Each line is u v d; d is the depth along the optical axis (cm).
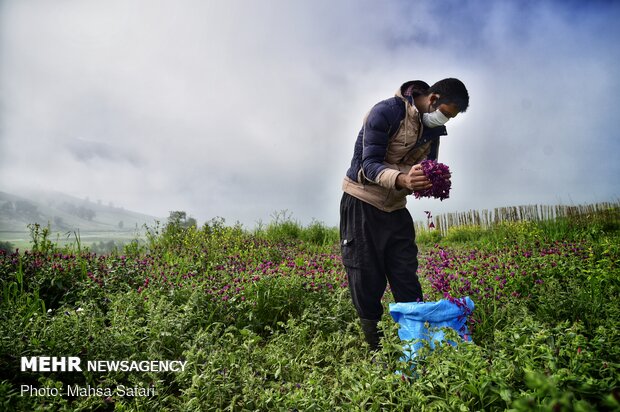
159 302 349
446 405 189
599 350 204
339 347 317
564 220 971
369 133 261
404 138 262
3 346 275
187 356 269
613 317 292
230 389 249
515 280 392
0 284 441
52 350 282
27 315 329
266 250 745
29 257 497
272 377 282
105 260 558
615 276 388
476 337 301
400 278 267
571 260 461
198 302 390
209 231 914
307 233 1111
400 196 267
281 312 408
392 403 209
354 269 274
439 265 444
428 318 240
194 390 242
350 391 223
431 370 207
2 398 223
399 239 268
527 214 1246
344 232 282
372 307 276
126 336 298
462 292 341
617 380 171
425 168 228
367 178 260
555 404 123
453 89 246
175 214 884
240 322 381
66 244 596
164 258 643
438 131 270
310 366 285
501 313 319
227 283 442
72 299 438
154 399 254
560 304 333
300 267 518
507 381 192
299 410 212
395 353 241
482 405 183
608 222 995
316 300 423
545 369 179
